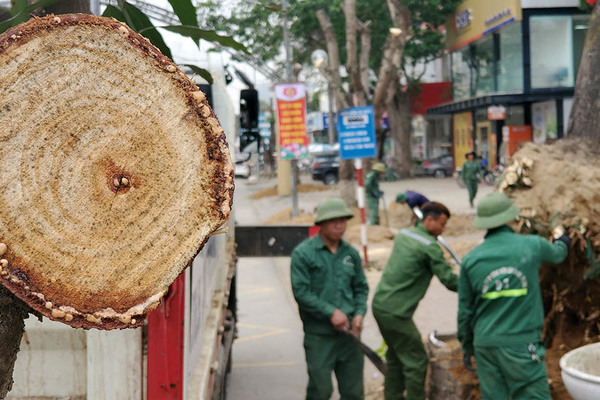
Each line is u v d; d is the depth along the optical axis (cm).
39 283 154
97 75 157
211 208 163
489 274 463
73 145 156
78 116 156
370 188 1811
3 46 151
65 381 279
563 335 578
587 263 529
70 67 155
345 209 539
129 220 160
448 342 600
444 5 3538
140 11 211
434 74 4809
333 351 539
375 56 3409
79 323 155
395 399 574
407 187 3366
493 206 471
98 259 157
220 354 509
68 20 154
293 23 2948
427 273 552
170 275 161
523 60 3203
